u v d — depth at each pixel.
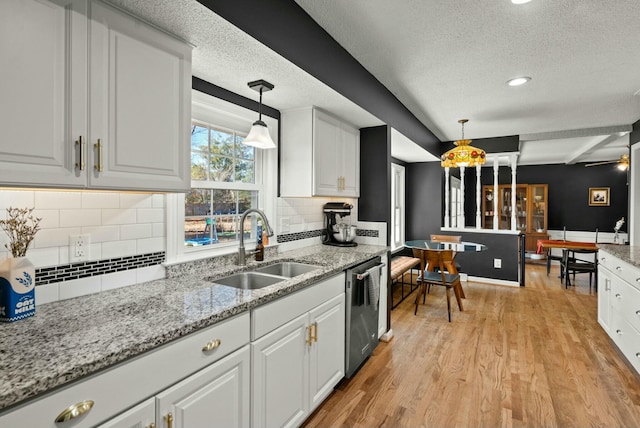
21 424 0.77
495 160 5.29
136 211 1.67
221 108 2.15
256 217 2.55
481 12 1.84
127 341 1.00
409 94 3.20
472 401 2.11
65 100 1.08
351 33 2.08
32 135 1.00
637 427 1.86
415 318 3.64
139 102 1.30
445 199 5.72
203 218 2.15
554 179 7.63
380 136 3.11
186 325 1.14
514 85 2.94
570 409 2.02
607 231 7.17
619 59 2.43
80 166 1.11
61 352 0.92
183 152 1.48
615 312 2.84
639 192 4.01
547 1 1.73
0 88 0.94
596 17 1.88
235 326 1.37
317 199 3.18
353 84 2.42
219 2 1.33
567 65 2.54
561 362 2.61
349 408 2.04
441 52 2.33
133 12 1.28
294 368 1.75
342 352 2.27
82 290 1.46
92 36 1.15
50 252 1.36
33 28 1.00
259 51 1.63
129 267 1.64
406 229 5.86
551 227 7.68
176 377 1.13
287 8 1.72
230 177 2.34
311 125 2.51
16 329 1.08
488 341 3.01
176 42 1.45
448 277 3.78
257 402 1.49
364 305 2.51
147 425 1.04
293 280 1.78
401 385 2.29
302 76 1.94
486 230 5.22
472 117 4.02
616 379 2.35
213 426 1.27
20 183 0.98
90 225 1.48
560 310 3.89
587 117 3.97
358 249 2.87
